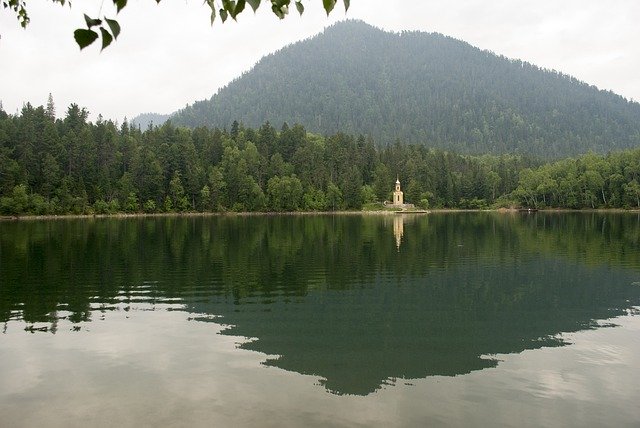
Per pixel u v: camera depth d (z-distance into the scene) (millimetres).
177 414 11312
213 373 13922
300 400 12125
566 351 15977
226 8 4418
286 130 175625
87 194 116438
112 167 128375
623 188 142375
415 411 11531
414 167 173375
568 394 12531
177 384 13094
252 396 12344
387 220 103750
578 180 150375
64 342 16703
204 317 20109
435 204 172000
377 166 174375
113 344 16531
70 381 13266
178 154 135125
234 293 24797
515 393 12586
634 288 25984
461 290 25484
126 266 33562
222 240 52938
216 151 156000
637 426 10797
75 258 37406
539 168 178750
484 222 93125
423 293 24812
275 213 142500
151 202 124500
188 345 16469
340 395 12438
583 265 34031
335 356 15453
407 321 19641
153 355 15453
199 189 132625
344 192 152625
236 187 138500
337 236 58656
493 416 11273
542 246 46250
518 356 15484
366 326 18906
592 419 11125
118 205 118500
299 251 42656
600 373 13992
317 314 20672
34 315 20328
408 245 47719
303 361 15000
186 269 32344
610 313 20875
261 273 30781
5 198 98812
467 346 16531
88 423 10875
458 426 10789
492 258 37812
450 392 12680
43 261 35719
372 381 13398
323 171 157125
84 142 120938
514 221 96312
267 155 161125
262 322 19359
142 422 10906
